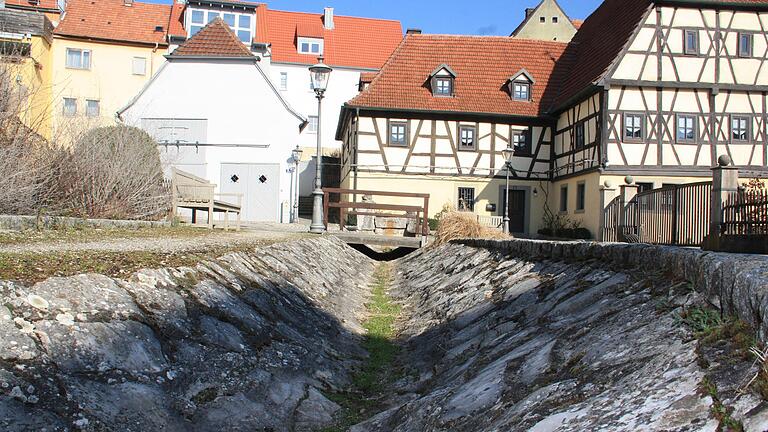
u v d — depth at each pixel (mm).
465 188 32719
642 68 27844
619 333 4500
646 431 2963
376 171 32250
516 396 4309
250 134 30031
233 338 5777
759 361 3084
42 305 4328
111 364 4230
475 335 7395
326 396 5844
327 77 18438
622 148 27766
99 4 46781
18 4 44031
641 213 13867
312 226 19625
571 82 32656
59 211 11984
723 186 9133
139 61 45281
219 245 9633
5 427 3215
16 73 10281
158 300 5465
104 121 14578
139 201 13914
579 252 8000
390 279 16703
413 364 7289
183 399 4441
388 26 56188
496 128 32906
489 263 11867
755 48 28141
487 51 35531
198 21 46719
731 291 3877
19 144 10141
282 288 8766
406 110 32125
